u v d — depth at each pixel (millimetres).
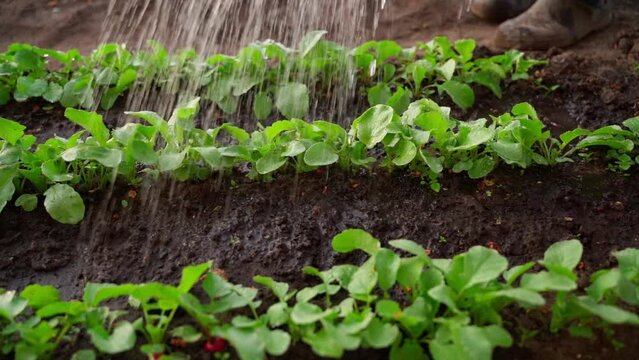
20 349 1077
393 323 1110
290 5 1813
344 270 1151
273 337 1076
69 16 1769
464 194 1315
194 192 1326
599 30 1661
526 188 1321
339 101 1509
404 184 1331
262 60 1504
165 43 1720
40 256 1249
